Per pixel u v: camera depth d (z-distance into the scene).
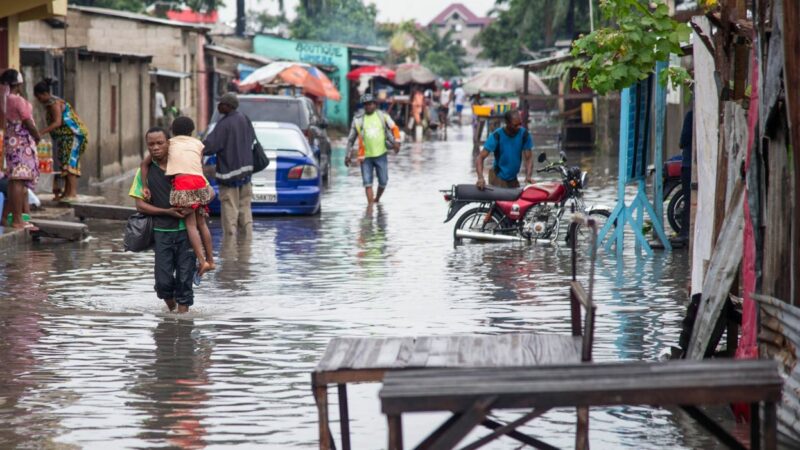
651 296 23.11
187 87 85.19
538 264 27.88
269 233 34.12
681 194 31.52
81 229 31.97
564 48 97.00
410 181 54.12
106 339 19.23
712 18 16.03
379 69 123.94
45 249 30.39
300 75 87.00
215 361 17.69
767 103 13.41
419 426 14.43
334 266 27.50
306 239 32.75
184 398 15.59
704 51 18.45
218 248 30.78
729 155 15.84
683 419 14.46
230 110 32.66
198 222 21.72
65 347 18.64
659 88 29.39
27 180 31.47
